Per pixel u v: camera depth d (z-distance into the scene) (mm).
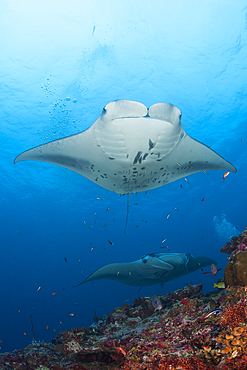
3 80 12156
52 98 13070
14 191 21547
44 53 11406
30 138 15523
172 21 10836
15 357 3125
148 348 2787
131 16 10609
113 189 4723
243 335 2029
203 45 11602
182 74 12523
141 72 12375
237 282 2756
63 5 10055
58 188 20984
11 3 9805
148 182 4438
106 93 13055
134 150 3539
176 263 6508
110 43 11367
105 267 6523
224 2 10289
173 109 3186
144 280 7059
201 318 2875
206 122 15078
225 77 12727
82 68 12023
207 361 2117
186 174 4734
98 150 3893
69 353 3309
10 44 10945
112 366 2988
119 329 3898
